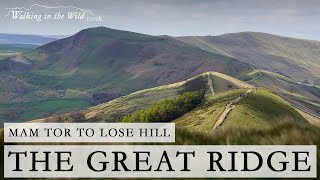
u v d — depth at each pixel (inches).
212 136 293.3
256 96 6717.5
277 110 6259.8
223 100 6815.9
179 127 306.0
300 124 320.5
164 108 6353.3
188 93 7180.1
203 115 5536.4
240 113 5255.9
